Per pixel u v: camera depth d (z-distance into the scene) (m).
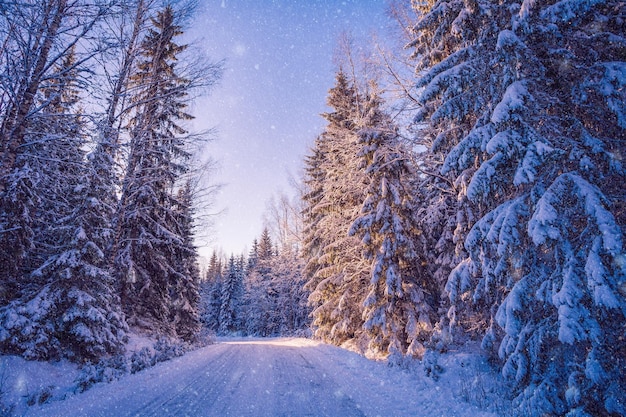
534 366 5.62
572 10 5.63
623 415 4.42
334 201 18.09
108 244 11.59
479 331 10.00
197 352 15.23
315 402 6.14
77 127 7.96
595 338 4.65
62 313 9.54
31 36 6.56
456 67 7.67
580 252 5.19
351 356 13.20
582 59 6.13
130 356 11.75
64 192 10.64
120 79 9.00
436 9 8.93
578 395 4.74
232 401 6.05
